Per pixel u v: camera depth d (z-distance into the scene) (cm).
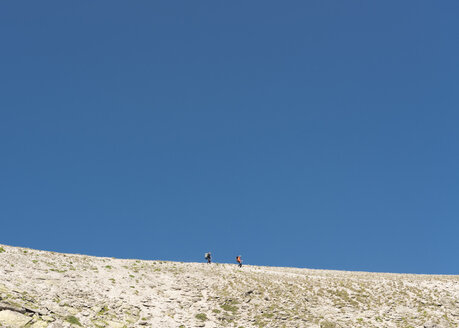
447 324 4097
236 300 4475
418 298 4703
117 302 3888
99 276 4462
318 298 4734
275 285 5022
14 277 3738
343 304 4597
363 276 5762
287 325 4000
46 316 3150
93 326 3291
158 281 4762
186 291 4584
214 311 4169
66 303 3525
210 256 6197
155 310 3938
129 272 4847
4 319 2877
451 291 4847
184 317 3919
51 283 3875
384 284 5169
